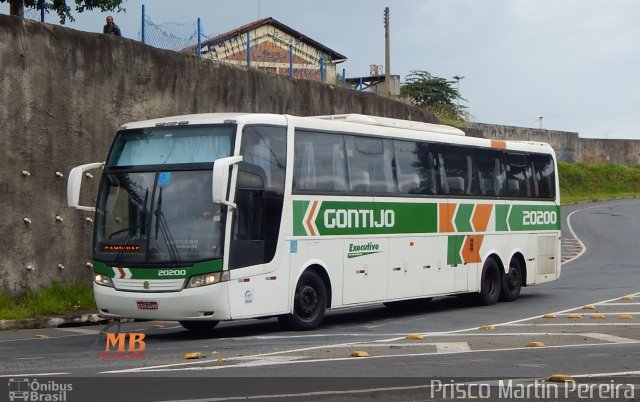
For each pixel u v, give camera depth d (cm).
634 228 4709
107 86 2127
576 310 1938
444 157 1988
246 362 1200
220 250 1460
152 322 1905
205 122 1527
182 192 1495
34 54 1969
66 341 1547
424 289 1903
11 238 1916
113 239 1527
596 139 8831
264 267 1530
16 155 1930
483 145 2111
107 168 1580
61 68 2025
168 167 1519
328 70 3562
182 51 2445
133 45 2194
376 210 1784
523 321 1753
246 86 2577
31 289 1944
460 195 2020
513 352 1298
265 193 1540
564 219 5381
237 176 1490
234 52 3241
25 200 1945
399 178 1852
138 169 1542
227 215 1471
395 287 1825
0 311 1802
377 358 1239
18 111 1934
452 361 1208
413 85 6500
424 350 1324
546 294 2336
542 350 1321
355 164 1745
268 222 1543
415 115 3650
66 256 2027
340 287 1695
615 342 1414
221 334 1620
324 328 1684
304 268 1614
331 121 1706
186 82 2344
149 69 2233
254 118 1539
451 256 1984
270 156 1561
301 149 1625
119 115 2155
